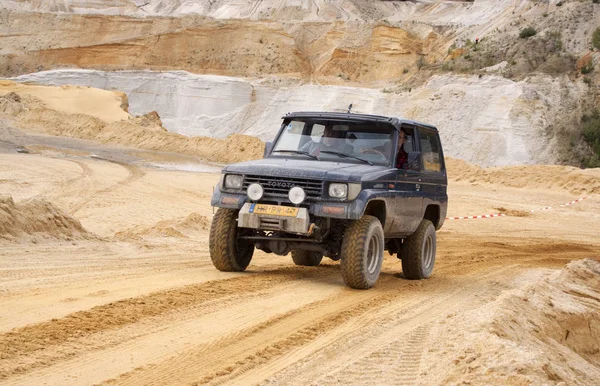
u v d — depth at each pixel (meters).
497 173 66.19
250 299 12.41
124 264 15.91
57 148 77.62
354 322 11.21
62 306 10.69
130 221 29.62
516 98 141.38
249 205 14.24
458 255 23.38
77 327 9.41
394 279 16.70
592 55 151.88
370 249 14.59
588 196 57.16
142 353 8.48
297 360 8.70
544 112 138.00
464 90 147.62
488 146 134.00
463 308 13.27
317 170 14.11
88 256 16.69
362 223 14.21
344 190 13.81
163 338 9.27
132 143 87.56
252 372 8.05
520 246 28.58
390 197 14.88
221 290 13.00
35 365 7.66
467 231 35.56
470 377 7.83
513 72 155.12
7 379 7.13
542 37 168.75
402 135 16.00
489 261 22.16
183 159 76.44
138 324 9.91
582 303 14.71
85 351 8.37
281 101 183.38
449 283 16.64
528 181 62.84
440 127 140.75
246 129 183.38
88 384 7.19
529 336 10.62
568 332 12.47
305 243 14.70
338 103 171.62
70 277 13.52
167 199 39.84
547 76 147.12
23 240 17.47
